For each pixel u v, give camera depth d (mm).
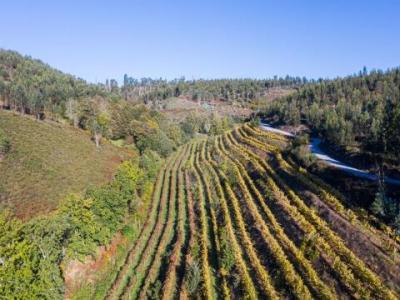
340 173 56000
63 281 41094
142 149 114188
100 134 115250
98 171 87375
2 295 32062
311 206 49469
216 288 40188
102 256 50969
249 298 35938
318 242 40531
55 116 130875
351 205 45844
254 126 121625
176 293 40656
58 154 87250
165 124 141875
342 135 80000
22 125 96812
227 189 65812
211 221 56812
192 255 46719
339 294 33594
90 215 46469
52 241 38469
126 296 42188
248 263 42375
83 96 161125
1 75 185875
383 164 58188
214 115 182875
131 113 134000
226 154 94188
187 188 77438
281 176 63469
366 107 113812
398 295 31312
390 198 43219
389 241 37406
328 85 166500
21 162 74812
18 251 33844
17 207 59625
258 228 48344
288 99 173500
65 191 70750
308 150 70062
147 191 76500
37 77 189750
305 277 37031
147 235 58781
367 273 34031
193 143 138500
